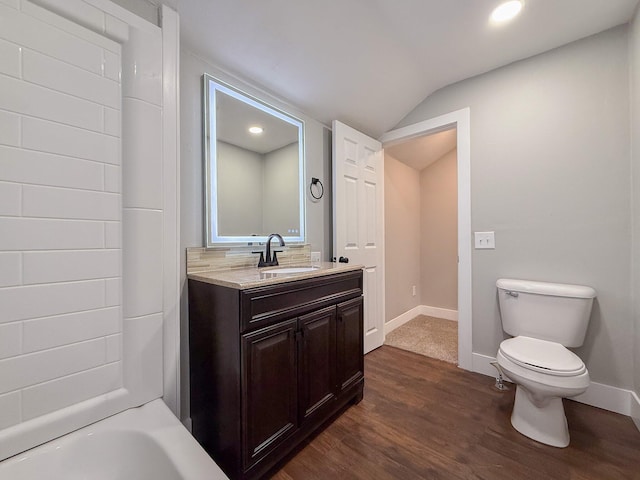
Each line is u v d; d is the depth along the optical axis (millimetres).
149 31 1155
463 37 1666
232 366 1092
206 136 1462
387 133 2539
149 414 1059
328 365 1444
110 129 1048
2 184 832
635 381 1495
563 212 1723
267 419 1140
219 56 1479
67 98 949
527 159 1835
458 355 2143
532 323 1658
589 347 1640
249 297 1080
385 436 1377
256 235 1704
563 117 1724
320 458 1244
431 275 3521
